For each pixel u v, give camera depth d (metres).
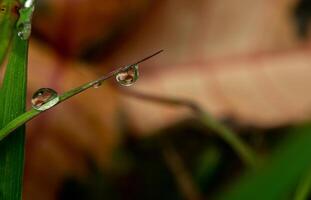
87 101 0.17
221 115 0.18
